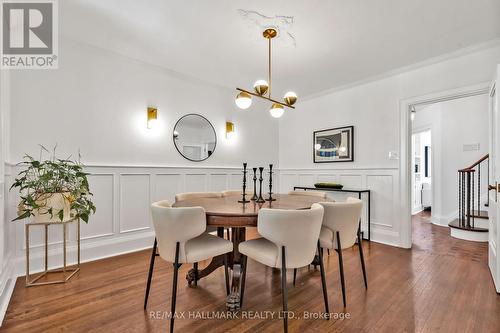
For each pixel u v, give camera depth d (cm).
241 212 186
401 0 214
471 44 289
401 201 359
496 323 176
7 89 233
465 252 332
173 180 376
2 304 188
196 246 193
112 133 318
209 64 348
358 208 219
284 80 400
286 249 170
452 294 217
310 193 313
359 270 271
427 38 276
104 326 172
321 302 206
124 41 289
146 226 346
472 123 479
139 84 342
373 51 306
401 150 360
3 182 202
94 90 304
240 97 258
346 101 427
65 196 233
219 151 436
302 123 495
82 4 223
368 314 188
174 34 272
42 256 264
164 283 238
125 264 285
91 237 299
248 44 292
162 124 365
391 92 373
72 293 217
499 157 220
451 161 502
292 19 242
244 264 205
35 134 264
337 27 255
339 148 433
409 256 316
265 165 509
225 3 221
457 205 492
